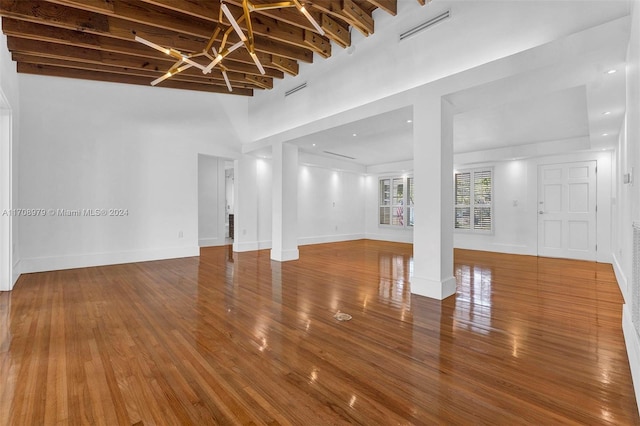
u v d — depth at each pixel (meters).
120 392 1.73
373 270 5.08
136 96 5.54
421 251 3.62
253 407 1.61
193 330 2.60
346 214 9.62
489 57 3.04
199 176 8.17
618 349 2.25
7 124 3.77
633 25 2.06
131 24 3.76
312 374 1.92
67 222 4.96
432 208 3.49
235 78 5.46
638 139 1.86
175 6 3.12
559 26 2.61
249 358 2.12
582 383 1.82
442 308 3.17
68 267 4.98
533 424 1.47
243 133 6.95
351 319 2.87
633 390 1.75
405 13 3.70
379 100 3.98
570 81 2.94
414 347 2.30
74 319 2.84
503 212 7.03
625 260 3.43
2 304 3.26
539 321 2.81
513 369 1.98
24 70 4.37
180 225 6.21
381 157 8.41
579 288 3.94
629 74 2.37
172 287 3.97
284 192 5.89
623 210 3.82
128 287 3.96
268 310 3.11
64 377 1.88
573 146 5.82
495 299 3.47
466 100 3.48
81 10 3.43
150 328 2.63
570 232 6.16
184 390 1.75
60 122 4.85
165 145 5.98
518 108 4.21
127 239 5.57
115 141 5.41
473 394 1.72
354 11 3.69
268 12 3.38
